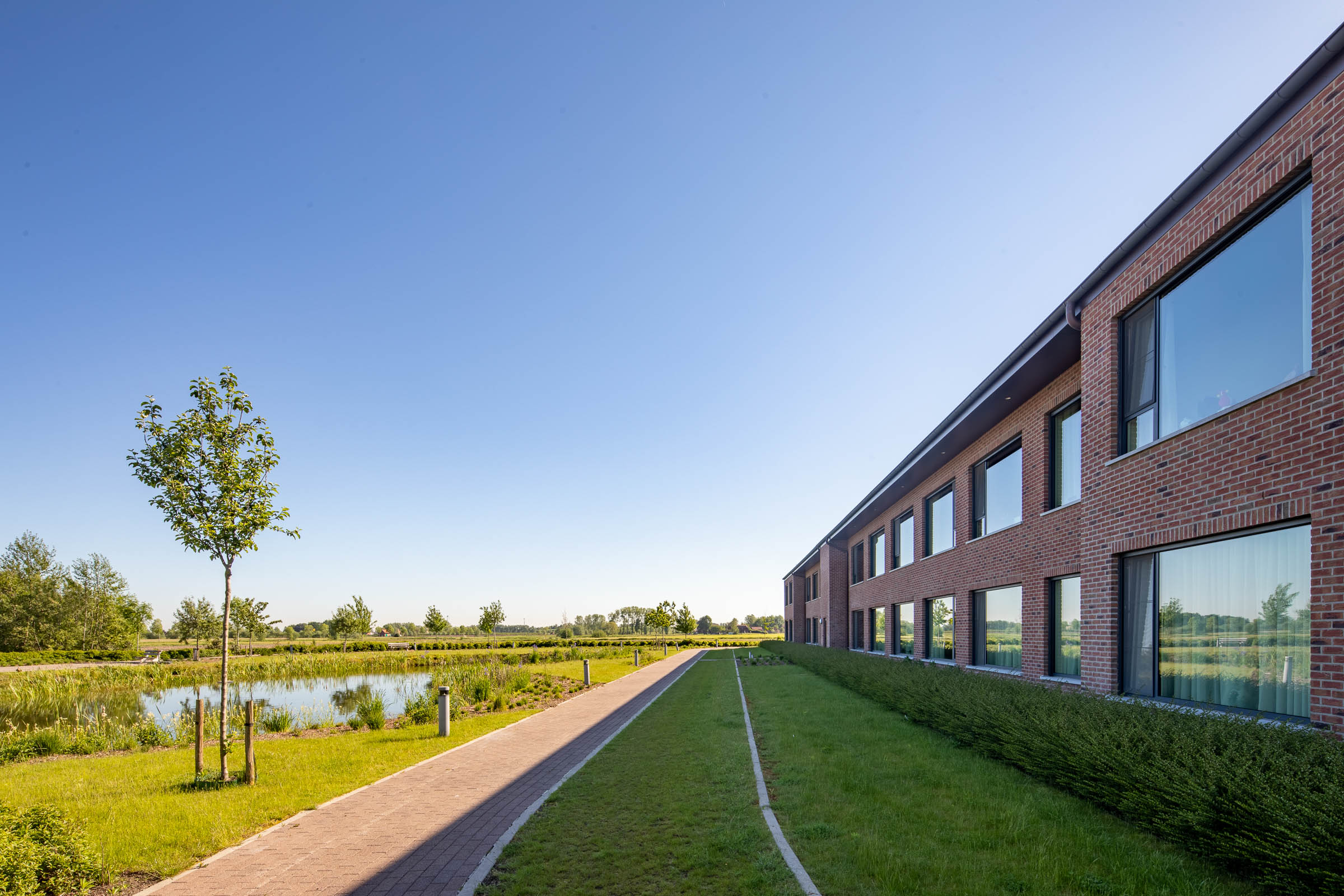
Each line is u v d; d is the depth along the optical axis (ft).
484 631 204.44
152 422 28.17
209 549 29.04
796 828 19.25
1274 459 20.42
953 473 56.08
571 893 15.55
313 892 16.63
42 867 16.78
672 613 235.20
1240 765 15.17
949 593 56.65
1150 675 26.91
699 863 16.96
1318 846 12.39
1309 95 19.48
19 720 63.41
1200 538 24.06
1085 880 14.85
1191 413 24.88
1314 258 19.10
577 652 148.87
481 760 31.99
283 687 90.48
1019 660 43.70
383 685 91.20
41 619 179.52
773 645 134.41
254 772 28.60
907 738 32.22
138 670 112.78
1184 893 14.11
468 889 16.07
